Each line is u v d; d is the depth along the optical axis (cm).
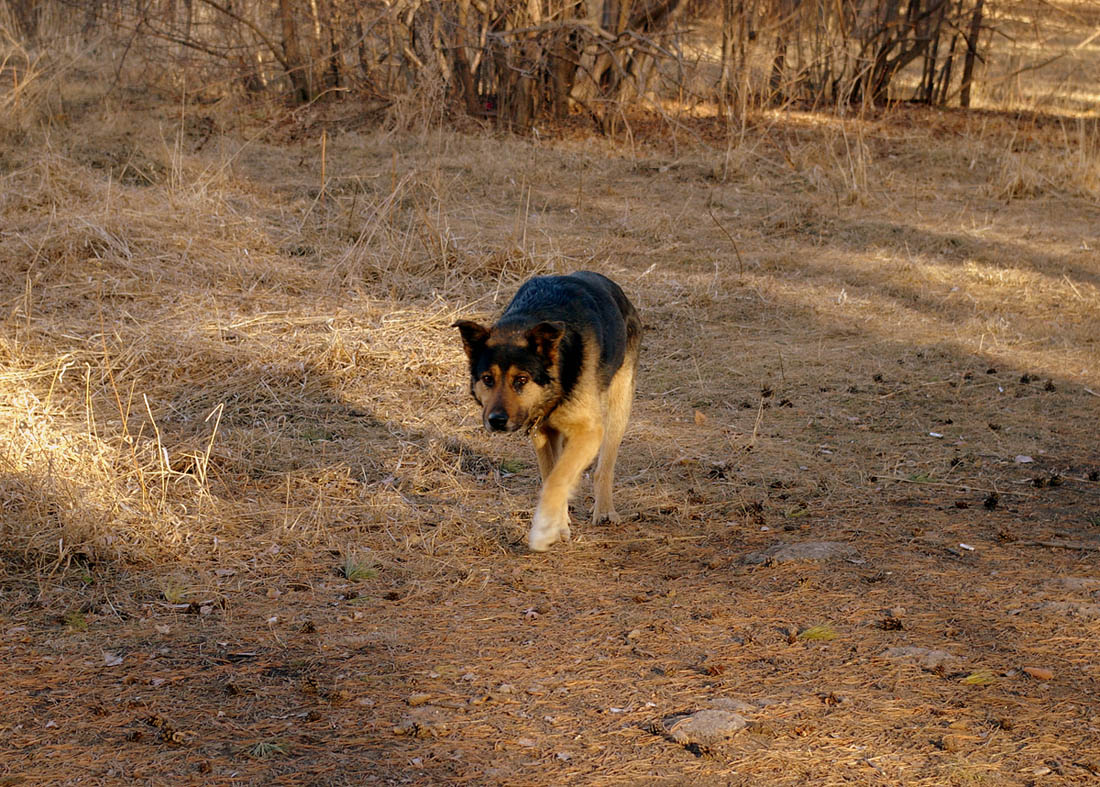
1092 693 407
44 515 544
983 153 1642
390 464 673
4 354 777
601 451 609
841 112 1697
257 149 1516
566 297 571
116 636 452
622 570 540
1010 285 1108
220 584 507
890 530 587
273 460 670
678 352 909
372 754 366
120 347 805
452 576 527
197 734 376
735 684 418
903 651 440
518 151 1549
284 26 1736
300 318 902
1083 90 2223
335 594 503
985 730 381
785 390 832
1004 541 569
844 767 359
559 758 365
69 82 1709
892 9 1988
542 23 1652
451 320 906
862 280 1120
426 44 1617
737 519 610
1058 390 835
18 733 374
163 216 1070
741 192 1435
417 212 1165
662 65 1784
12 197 1092
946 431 754
